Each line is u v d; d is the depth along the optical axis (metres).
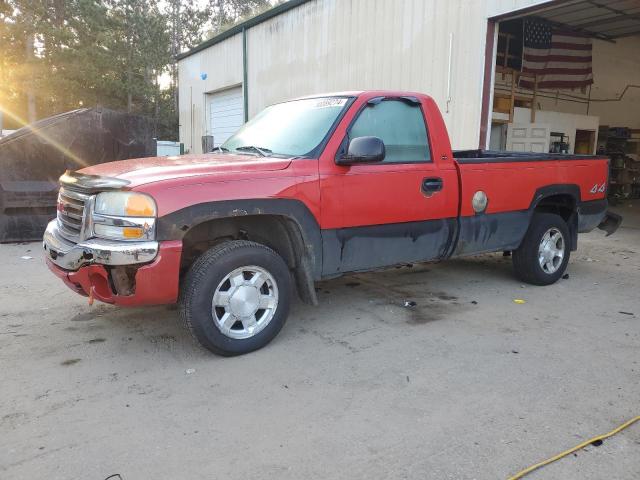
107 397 3.26
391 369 3.70
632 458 2.68
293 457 2.67
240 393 3.33
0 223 7.77
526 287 5.88
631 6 12.52
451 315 4.88
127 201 3.42
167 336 4.26
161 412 3.09
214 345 3.75
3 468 2.54
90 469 2.55
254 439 2.83
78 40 37.81
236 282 3.82
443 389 3.41
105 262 3.43
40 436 2.82
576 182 6.01
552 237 5.93
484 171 5.09
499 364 3.80
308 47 13.19
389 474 2.54
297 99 5.11
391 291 5.65
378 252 4.50
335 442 2.80
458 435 2.88
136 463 2.60
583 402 3.25
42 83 34.50
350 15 11.69
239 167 3.82
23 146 7.81
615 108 16.73
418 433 2.90
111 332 4.34
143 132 9.14
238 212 3.69
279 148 4.44
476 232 5.15
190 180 3.56
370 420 3.03
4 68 35.03
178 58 20.72
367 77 11.40
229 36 16.80
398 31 10.49
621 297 5.53
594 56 15.55
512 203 5.38
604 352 4.04
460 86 9.34
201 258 3.72
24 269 6.33
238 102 17.16
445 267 6.80
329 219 4.14
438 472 2.56
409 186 4.55
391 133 4.54
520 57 13.23
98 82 37.28
